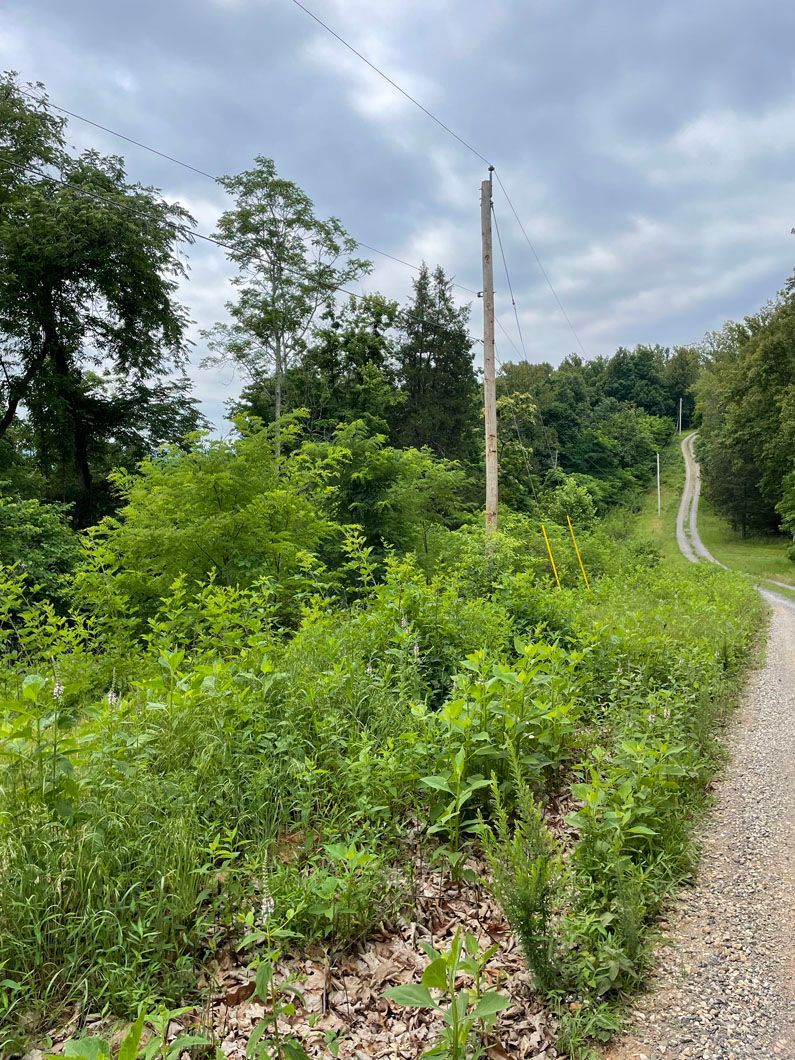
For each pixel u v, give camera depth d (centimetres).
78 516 2431
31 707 299
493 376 1468
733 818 439
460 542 1497
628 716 536
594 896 310
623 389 11319
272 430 1206
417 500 1523
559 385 7812
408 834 356
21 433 2408
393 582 671
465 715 367
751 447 5138
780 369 4422
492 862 278
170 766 357
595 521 3256
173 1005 242
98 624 747
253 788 344
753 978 278
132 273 2311
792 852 390
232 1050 226
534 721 409
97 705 397
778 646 1257
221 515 922
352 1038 238
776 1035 246
